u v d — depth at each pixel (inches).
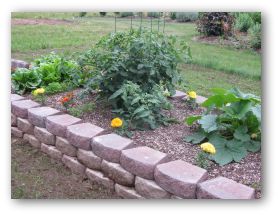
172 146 131.8
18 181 132.7
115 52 149.4
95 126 142.3
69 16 549.0
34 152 154.6
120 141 129.3
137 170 116.4
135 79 152.5
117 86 152.5
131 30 159.8
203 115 140.6
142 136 138.3
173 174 109.0
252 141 131.9
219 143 129.3
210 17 382.3
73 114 156.7
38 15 534.0
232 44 360.8
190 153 127.2
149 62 149.8
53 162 146.3
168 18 523.2
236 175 115.3
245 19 404.2
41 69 195.2
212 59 294.8
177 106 168.7
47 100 174.4
